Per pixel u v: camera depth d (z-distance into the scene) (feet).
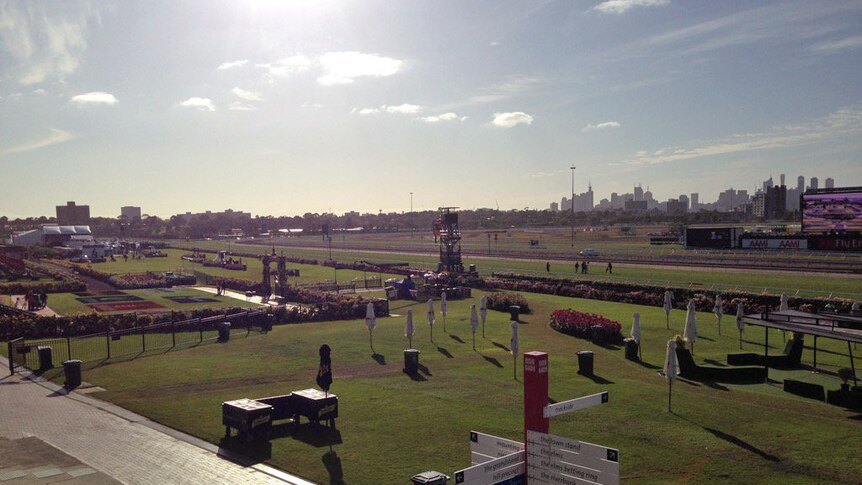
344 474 63.46
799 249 290.15
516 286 228.43
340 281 262.67
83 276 310.04
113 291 248.93
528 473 43.73
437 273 256.32
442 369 108.99
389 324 160.66
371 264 314.96
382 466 65.31
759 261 274.98
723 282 207.62
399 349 127.03
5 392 98.37
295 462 66.85
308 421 81.56
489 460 46.19
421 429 76.69
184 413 85.05
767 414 79.82
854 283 195.93
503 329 149.18
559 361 113.09
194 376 107.04
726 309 164.66
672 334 136.46
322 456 68.49
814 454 66.03
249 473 64.13
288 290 225.35
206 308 180.34
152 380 104.58
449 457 67.46
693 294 178.60
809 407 82.79
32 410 88.02
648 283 209.26
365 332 148.15
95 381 104.94
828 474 60.90
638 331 114.83
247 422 72.54
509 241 525.34
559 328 146.82
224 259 374.84
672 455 66.69
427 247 457.68
